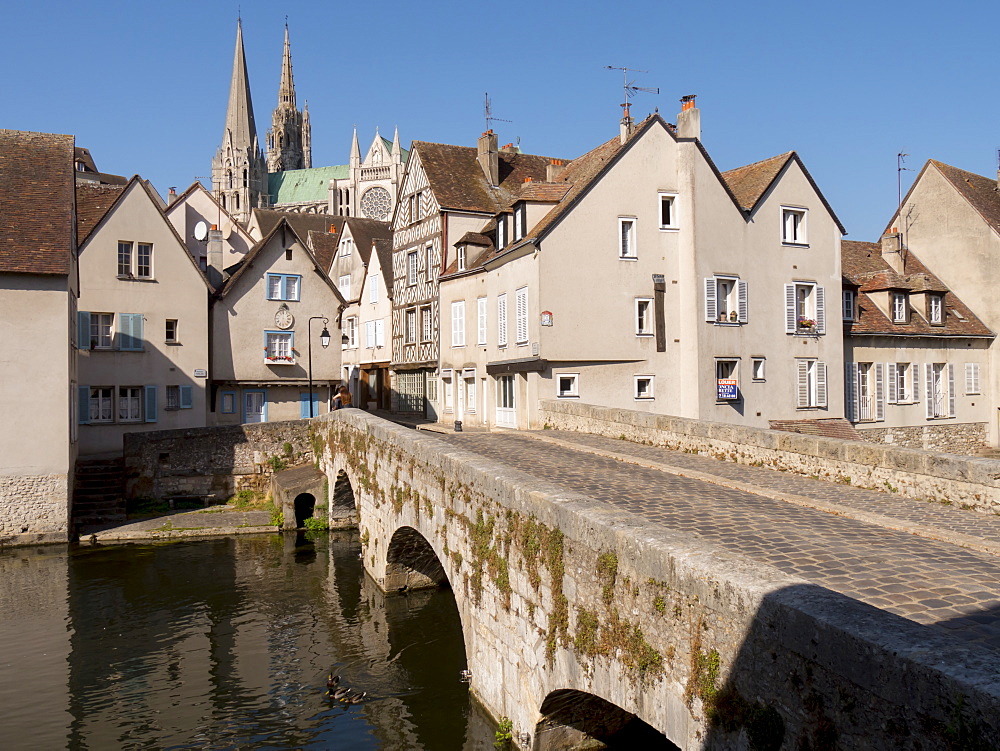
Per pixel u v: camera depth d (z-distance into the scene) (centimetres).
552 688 817
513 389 2409
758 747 495
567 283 2252
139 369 2922
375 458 1741
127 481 2514
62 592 1797
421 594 1750
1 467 2148
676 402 2386
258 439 2678
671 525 900
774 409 2538
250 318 3284
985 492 981
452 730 1068
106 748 1101
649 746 944
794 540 824
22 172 2412
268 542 2264
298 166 12775
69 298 2258
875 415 2869
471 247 2831
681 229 2400
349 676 1329
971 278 3180
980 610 594
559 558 790
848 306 2839
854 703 427
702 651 559
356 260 4275
